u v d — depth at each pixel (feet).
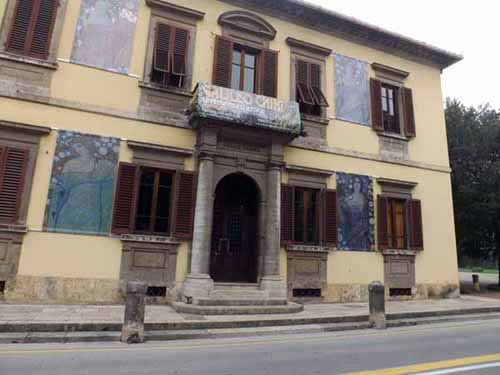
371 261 41.11
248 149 36.55
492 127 65.00
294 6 41.75
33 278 29.01
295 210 39.01
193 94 35.86
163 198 34.17
